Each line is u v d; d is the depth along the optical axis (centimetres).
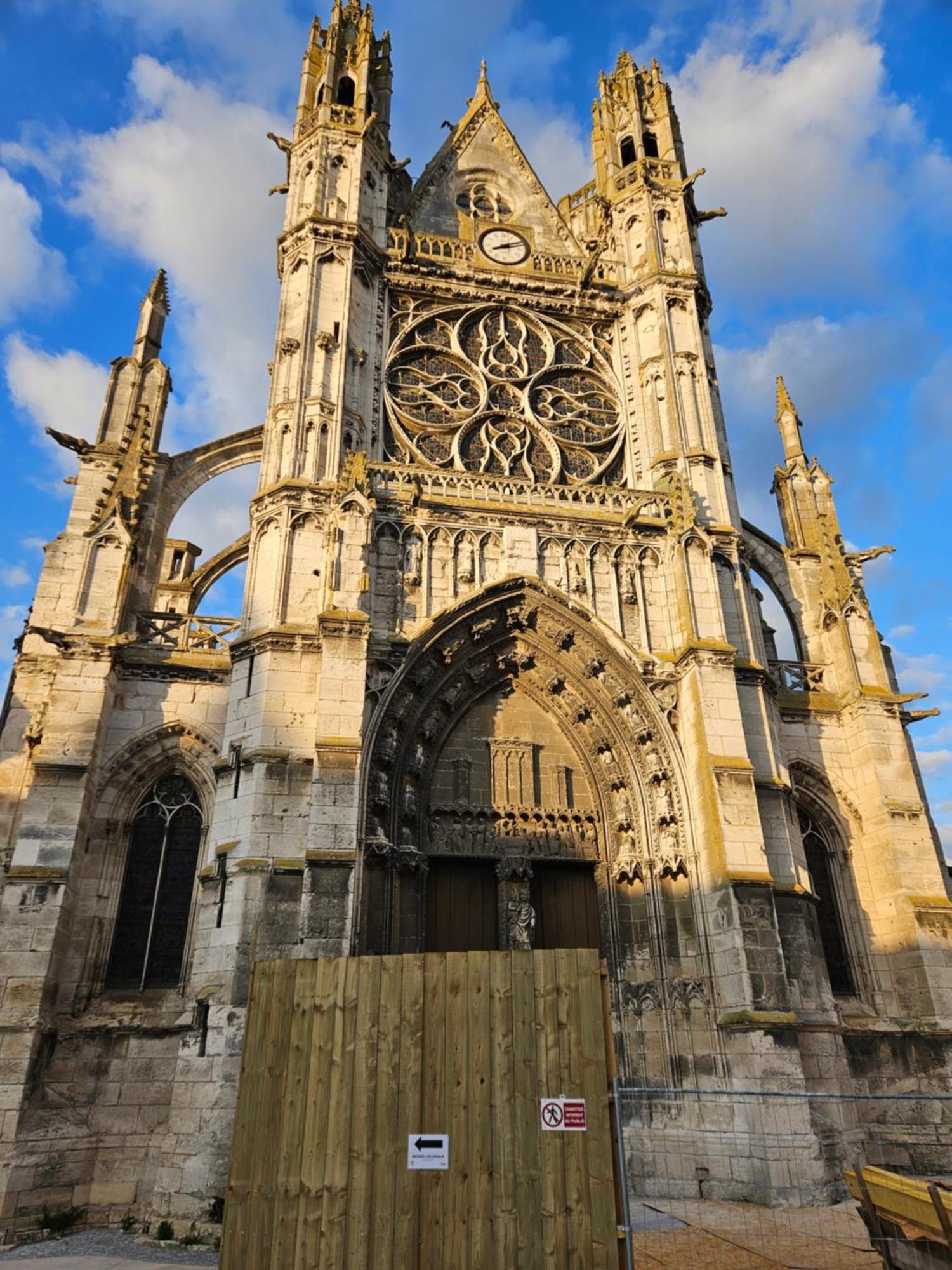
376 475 2953
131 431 3172
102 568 2809
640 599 2927
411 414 3325
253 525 2805
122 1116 2188
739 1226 1725
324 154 3597
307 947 2086
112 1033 2273
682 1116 2278
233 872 2216
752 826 2477
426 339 3528
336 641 2452
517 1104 1094
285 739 2400
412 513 2883
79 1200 2072
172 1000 2373
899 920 2742
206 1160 1912
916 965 2655
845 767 3016
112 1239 1914
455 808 2664
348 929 2119
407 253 3562
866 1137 2373
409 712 2633
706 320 3691
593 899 2677
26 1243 1925
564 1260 1020
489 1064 1116
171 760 2677
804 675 3206
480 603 2784
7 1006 2155
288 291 3306
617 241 3888
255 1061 1132
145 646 2803
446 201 4116
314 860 2169
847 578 3291
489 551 2900
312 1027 1148
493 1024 1135
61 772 2452
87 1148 2128
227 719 2514
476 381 3456
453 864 2625
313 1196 1060
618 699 2764
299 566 2691
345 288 3294
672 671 2802
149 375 3316
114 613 2736
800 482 3634
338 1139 1086
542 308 3678
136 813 2616
